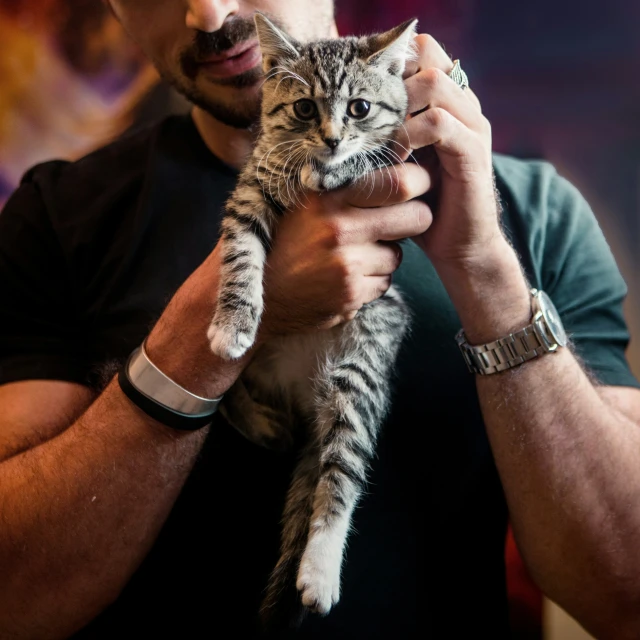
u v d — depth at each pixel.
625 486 1.56
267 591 1.57
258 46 1.82
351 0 2.94
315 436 1.74
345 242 1.40
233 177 1.98
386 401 1.75
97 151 2.15
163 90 3.22
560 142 2.93
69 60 3.22
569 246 1.87
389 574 1.64
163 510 1.55
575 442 1.56
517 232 1.84
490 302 1.54
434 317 1.81
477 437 1.76
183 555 1.65
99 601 1.56
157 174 1.93
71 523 1.49
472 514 1.78
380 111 1.74
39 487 1.50
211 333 1.45
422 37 1.57
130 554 1.54
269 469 1.71
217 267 1.54
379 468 1.69
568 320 1.81
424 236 1.54
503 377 1.58
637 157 2.87
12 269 1.90
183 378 1.47
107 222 1.91
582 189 2.93
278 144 1.70
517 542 1.72
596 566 1.57
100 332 1.84
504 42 2.91
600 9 2.81
